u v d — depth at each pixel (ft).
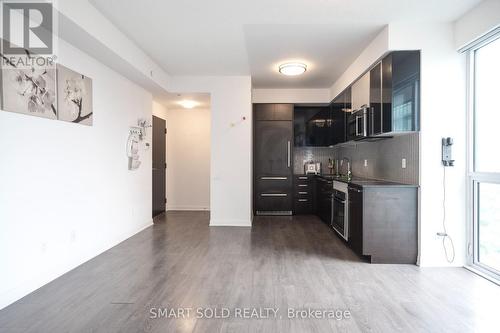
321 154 20.63
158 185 19.75
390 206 10.17
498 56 8.91
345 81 14.90
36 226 8.09
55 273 8.78
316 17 9.44
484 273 9.12
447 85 9.82
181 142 21.34
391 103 9.93
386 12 9.11
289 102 18.89
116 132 12.42
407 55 9.95
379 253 10.21
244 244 12.51
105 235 11.62
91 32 8.73
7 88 7.22
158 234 14.21
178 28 10.28
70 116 9.47
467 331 6.11
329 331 6.10
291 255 11.06
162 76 14.87
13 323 6.37
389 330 6.14
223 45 11.79
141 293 7.80
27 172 7.80
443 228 9.91
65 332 6.04
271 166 19.08
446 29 9.77
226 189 16.26
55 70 8.79
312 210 19.34
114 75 12.21
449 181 9.86
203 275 9.05
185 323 6.38
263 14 9.25
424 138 9.86
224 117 16.15
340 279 8.80
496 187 9.02
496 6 8.11
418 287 8.24
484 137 9.42
